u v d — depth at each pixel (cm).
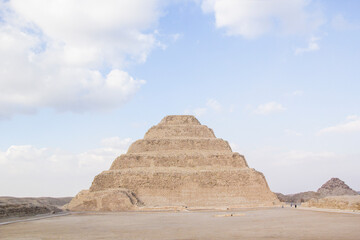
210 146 17112
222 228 6438
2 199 11494
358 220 7231
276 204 14888
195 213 11012
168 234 5756
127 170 15562
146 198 14600
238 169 15725
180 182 14988
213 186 15012
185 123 18600
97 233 6172
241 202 14625
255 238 5056
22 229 7062
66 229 6931
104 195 13862
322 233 5400
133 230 6494
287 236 5181
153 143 17000
